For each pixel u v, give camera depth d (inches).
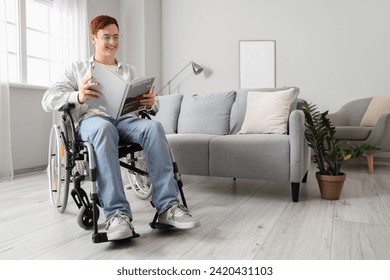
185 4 172.7
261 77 161.6
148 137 60.1
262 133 95.7
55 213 70.9
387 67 144.4
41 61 132.8
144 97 63.6
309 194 86.8
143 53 166.4
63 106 59.9
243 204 77.3
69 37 137.1
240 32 163.9
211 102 109.0
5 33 110.0
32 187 97.4
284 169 79.4
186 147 91.3
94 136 55.7
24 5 121.8
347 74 149.7
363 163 142.6
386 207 73.6
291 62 157.1
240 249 50.7
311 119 82.6
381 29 144.5
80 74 66.7
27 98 122.8
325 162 90.0
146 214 70.2
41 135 128.5
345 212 70.0
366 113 137.3
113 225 51.3
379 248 50.9
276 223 63.0
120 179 55.4
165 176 58.7
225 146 85.8
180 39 174.6
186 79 174.6
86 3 144.1
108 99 58.2
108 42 68.1
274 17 158.7
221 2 166.2
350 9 147.9
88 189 92.2
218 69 168.4
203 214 69.3
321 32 152.4
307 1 153.6
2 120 109.9
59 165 68.7
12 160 117.8
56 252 50.1
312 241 53.8
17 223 64.1
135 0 167.0
